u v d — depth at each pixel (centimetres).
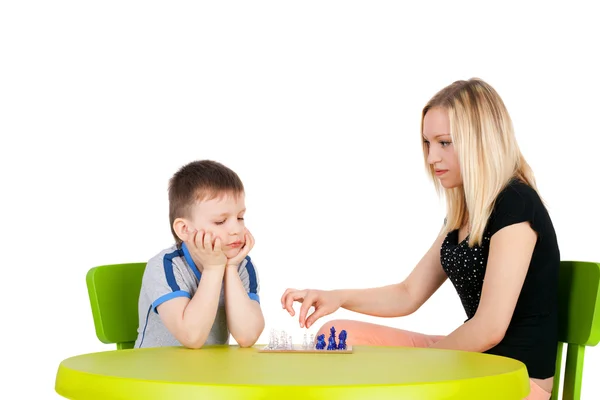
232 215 270
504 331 269
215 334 282
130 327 309
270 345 257
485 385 196
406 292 323
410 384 187
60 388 211
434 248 321
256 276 292
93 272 299
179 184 274
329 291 310
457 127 283
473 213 280
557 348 291
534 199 276
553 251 279
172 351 250
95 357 234
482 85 289
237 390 184
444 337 302
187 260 275
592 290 274
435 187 312
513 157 285
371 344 296
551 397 291
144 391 190
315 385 185
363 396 184
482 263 282
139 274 315
